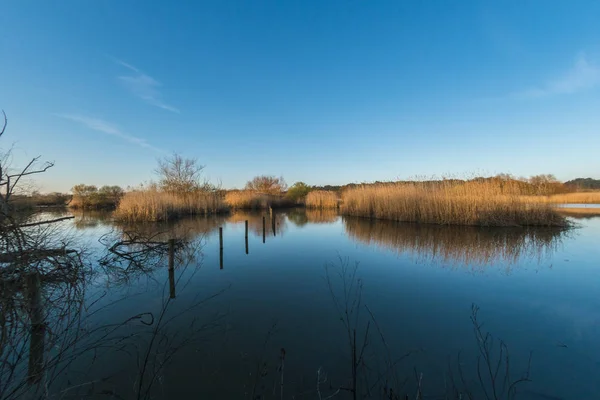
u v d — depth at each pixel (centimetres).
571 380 380
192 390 360
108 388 360
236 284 766
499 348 457
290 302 640
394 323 542
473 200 1761
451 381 379
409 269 896
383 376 389
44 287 441
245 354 439
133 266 952
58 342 393
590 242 1296
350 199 2736
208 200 2948
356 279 803
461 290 713
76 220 2303
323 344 467
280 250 1196
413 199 2025
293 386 369
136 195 2266
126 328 520
